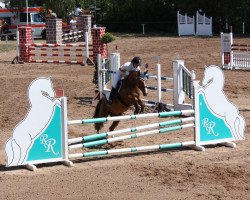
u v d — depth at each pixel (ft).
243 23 158.61
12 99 71.20
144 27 171.53
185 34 156.97
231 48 95.04
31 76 91.09
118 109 47.96
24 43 109.09
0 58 116.78
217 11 162.30
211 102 46.42
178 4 164.04
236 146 47.09
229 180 37.78
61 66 104.22
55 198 34.65
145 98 69.41
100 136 43.60
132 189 36.19
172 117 58.65
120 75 47.78
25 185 37.24
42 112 41.14
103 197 34.76
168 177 38.58
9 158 40.50
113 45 131.64
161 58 107.76
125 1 169.68
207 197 34.45
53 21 132.77
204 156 43.96
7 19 156.46
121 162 42.52
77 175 39.32
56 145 41.68
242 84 78.95
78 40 146.10
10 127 55.62
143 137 50.39
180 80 59.62
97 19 172.65
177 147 45.93
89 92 75.61
